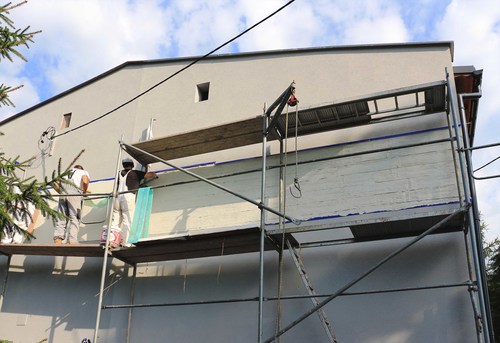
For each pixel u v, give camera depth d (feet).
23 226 32.09
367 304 23.80
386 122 26.99
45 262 33.06
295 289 25.48
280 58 32.07
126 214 28.58
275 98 31.01
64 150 37.93
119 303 29.48
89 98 39.14
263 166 23.98
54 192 35.24
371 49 29.48
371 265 24.49
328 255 25.50
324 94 29.53
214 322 26.68
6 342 25.70
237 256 27.84
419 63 27.84
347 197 26.32
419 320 22.68
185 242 25.86
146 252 27.81
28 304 32.04
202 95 34.86
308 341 24.11
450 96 22.91
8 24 23.17
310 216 26.66
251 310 26.09
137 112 35.86
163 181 31.83
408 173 25.54
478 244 20.20
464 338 21.74
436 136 25.66
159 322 27.99
